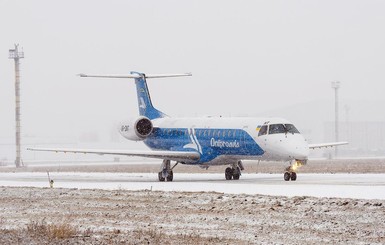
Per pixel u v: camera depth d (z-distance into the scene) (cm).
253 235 5219
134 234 5294
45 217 6525
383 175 12531
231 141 11481
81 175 15088
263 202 7131
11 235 5250
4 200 8306
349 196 7669
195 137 12150
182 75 13675
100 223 6044
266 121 11181
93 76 12975
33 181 12381
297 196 7581
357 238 5003
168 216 6406
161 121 13038
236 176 11950
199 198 7750
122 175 14738
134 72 13762
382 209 6331
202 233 5366
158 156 11675
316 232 5294
